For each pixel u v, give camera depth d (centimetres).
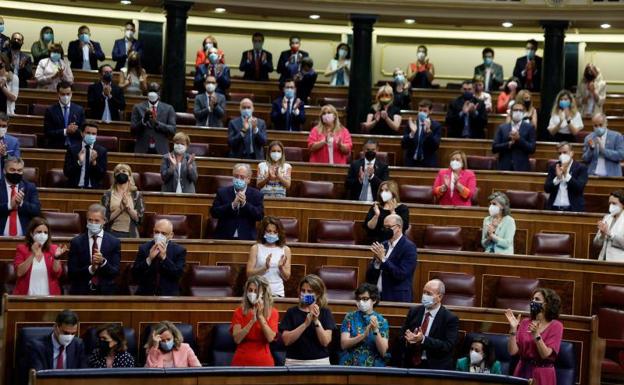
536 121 2678
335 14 2944
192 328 1563
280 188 2072
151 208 1995
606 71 3319
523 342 1473
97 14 3266
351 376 1266
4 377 1506
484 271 1836
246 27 3372
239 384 1237
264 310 1470
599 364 1597
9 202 1798
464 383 1266
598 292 1808
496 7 2917
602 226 1862
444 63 3388
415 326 1548
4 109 2433
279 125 2555
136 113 2322
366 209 2031
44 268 1616
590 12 2880
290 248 1827
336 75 3133
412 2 2909
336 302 1630
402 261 1702
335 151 2330
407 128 2403
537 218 2062
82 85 2762
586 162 2316
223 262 1788
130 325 1570
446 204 2116
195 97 2705
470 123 2620
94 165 2055
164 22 3300
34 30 3238
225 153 2464
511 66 3356
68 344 1435
